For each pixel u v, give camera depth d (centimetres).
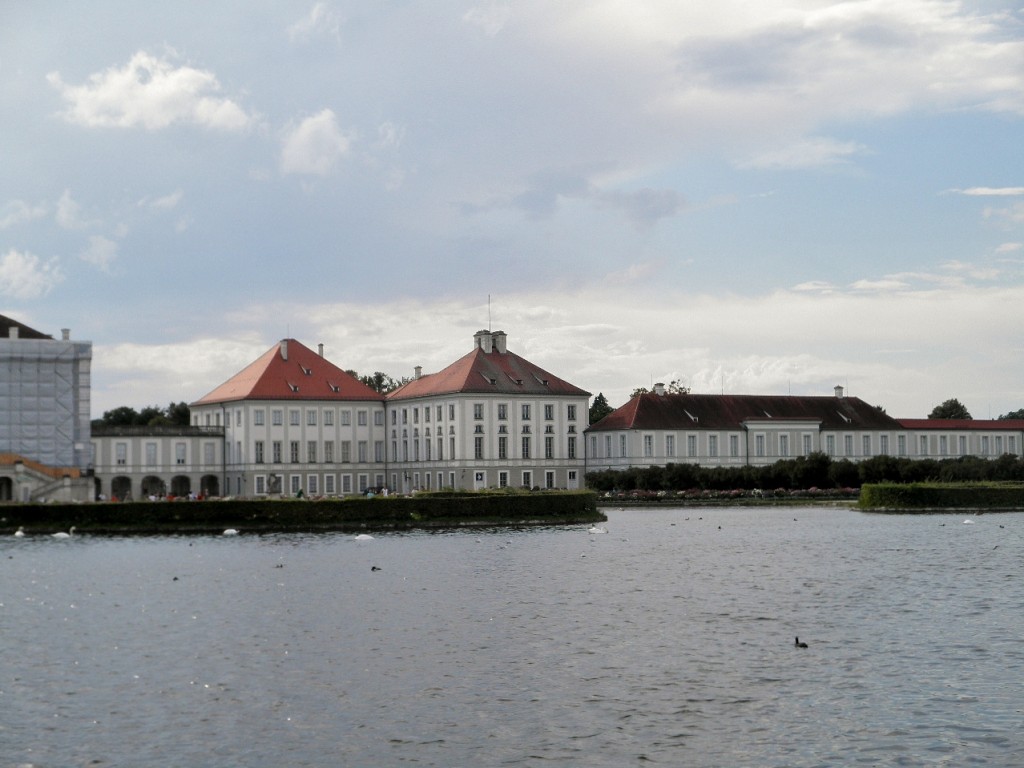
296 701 4384
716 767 3659
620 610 6356
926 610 6241
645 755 3762
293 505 12306
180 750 3831
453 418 19325
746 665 4891
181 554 9700
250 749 3838
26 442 16375
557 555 9394
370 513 12506
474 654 5162
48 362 16500
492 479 19388
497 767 3669
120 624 5994
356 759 3744
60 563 9006
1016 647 5178
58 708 4303
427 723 4103
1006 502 15475
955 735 3916
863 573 7969
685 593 7019
